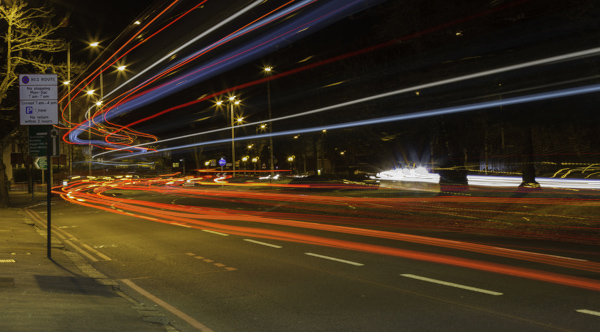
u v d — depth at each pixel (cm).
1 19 2712
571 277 880
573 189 2448
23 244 1372
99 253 1270
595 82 1536
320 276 927
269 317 677
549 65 1596
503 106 1777
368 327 620
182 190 4966
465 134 2056
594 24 1435
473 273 923
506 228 1584
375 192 3447
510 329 598
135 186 6275
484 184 3578
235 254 1194
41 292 777
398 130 2197
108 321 627
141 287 880
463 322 630
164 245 1376
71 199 3762
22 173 7319
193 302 768
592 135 1905
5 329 561
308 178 4666
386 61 2142
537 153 4291
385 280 880
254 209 2612
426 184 3556
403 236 1475
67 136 5978
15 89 3047
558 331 588
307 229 1680
